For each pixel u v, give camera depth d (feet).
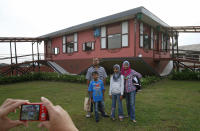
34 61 51.83
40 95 22.72
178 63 42.29
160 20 38.42
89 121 12.16
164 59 36.96
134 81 12.15
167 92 22.82
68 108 15.66
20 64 49.01
